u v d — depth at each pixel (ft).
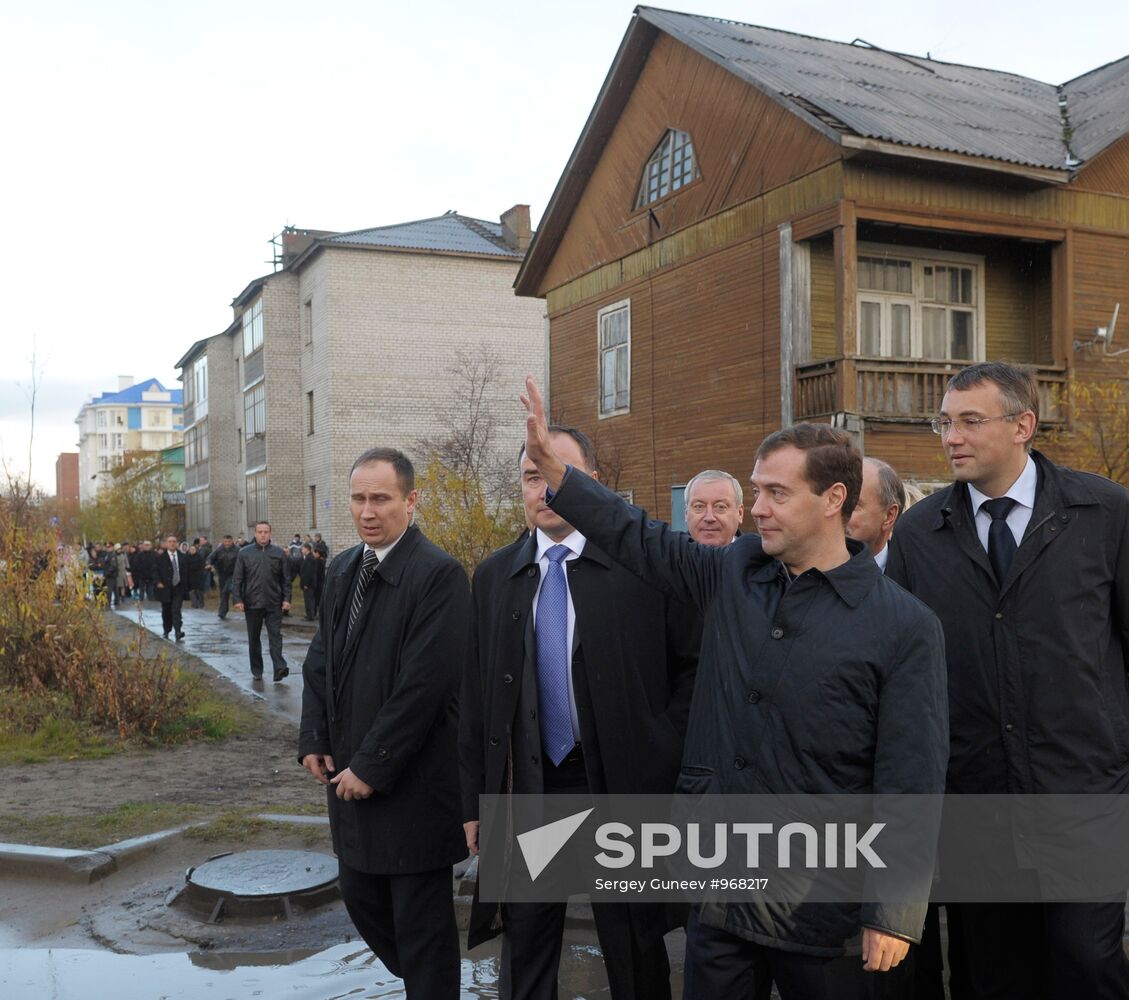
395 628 11.94
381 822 11.78
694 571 10.14
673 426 56.59
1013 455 10.27
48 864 18.03
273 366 110.93
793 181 47.85
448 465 84.79
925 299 51.21
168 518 163.53
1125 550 10.02
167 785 24.43
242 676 45.57
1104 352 50.55
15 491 37.24
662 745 11.25
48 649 32.30
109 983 14.07
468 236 110.93
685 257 55.57
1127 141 51.26
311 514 109.29
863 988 8.65
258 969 14.48
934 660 8.66
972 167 45.24
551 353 68.69
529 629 11.31
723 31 57.16
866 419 45.62
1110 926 9.82
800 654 8.73
